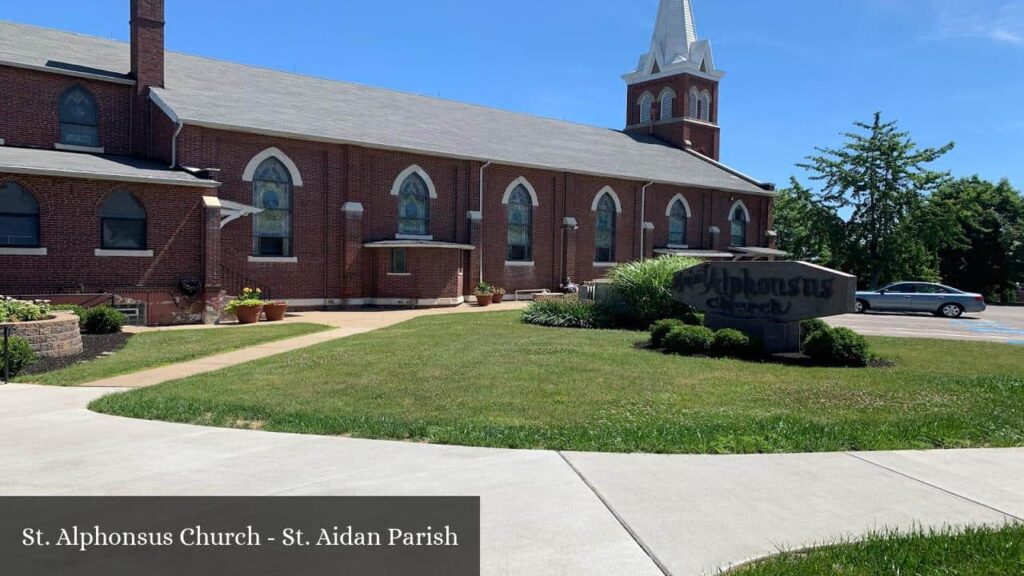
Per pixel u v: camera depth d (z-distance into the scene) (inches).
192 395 391.5
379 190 1157.1
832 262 2015.3
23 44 1038.4
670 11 2015.3
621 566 173.0
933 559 176.2
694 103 1991.9
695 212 1697.8
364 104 1318.9
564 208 1432.1
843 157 1892.2
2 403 374.3
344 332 759.1
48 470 248.4
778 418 345.4
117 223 835.4
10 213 768.9
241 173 1009.5
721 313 645.9
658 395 405.7
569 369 490.3
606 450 280.4
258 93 1169.4
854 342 554.3
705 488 232.8
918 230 1828.2
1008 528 196.7
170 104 978.7
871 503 220.7
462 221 1267.2
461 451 276.2
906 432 315.3
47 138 981.2
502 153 1331.2
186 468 251.1
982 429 326.0
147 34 1037.8
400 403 374.9
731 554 180.2
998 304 2047.2
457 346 613.3
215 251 890.1
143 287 847.1
